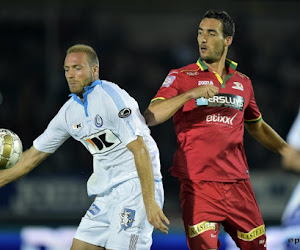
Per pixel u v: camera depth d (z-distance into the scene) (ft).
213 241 58.08
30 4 155.63
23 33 169.27
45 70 163.84
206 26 58.44
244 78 60.75
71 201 110.42
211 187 58.18
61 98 150.10
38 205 109.29
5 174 59.82
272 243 94.53
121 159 55.01
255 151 134.62
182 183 59.41
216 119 57.93
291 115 154.92
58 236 92.58
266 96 159.63
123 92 54.85
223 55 59.57
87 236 56.95
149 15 177.58
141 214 54.90
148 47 174.29
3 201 108.37
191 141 58.34
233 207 59.00
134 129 52.85
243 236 60.18
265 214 112.37
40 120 142.72
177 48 172.65
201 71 59.21
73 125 56.29
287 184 114.21
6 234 91.91
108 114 53.72
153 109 55.01
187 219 58.70
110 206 56.03
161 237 91.86
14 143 55.47
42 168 121.29
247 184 59.98
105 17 172.86
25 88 157.48
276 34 180.45
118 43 169.48
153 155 55.47
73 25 163.94
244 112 62.95
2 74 161.17
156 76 165.07
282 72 169.07
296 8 161.07
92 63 55.21
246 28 161.07
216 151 57.88
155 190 55.11
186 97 53.88
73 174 112.16
